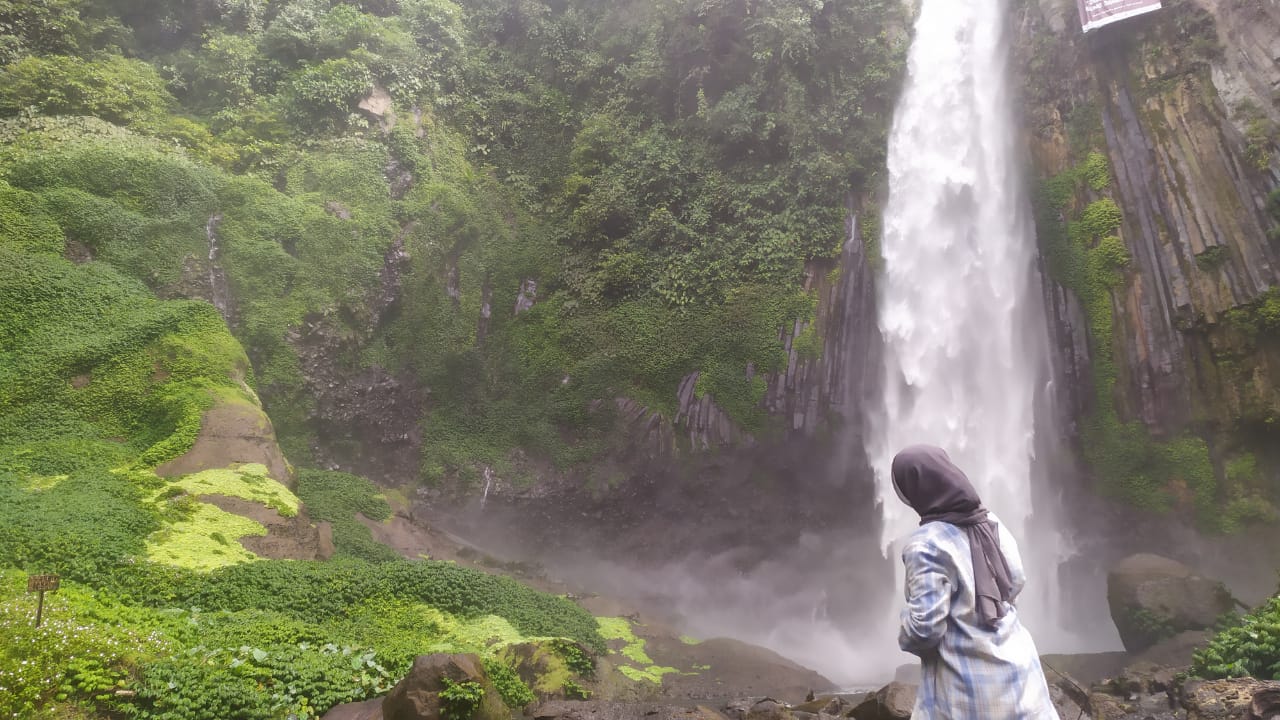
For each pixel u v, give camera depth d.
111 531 13.26
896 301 26.45
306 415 22.66
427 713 8.20
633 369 26.55
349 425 23.77
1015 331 25.39
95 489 14.75
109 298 19.39
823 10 28.42
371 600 13.94
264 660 9.78
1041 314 25.16
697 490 25.39
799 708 11.77
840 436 25.48
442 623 13.83
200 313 19.78
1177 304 23.06
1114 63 25.81
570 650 13.55
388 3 31.02
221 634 10.73
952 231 26.80
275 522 15.56
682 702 13.70
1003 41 27.89
